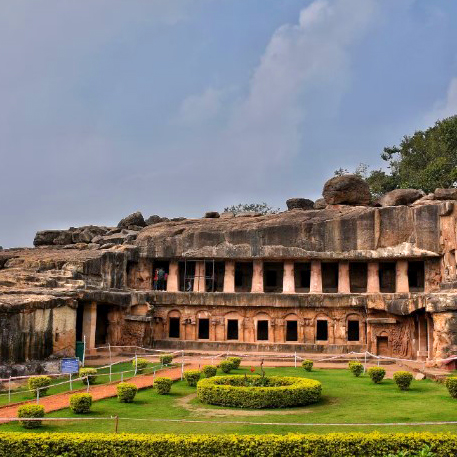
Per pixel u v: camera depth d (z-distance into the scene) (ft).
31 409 64.75
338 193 165.78
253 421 68.28
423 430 62.54
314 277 156.15
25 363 101.24
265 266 168.55
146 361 111.34
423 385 94.68
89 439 53.67
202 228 162.50
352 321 151.02
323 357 137.49
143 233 169.07
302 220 157.17
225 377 87.92
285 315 153.07
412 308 128.16
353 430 62.90
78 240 191.11
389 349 141.28
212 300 154.51
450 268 142.51
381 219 150.92
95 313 137.59
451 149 238.48
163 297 156.66
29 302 103.30
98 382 97.96
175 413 73.10
